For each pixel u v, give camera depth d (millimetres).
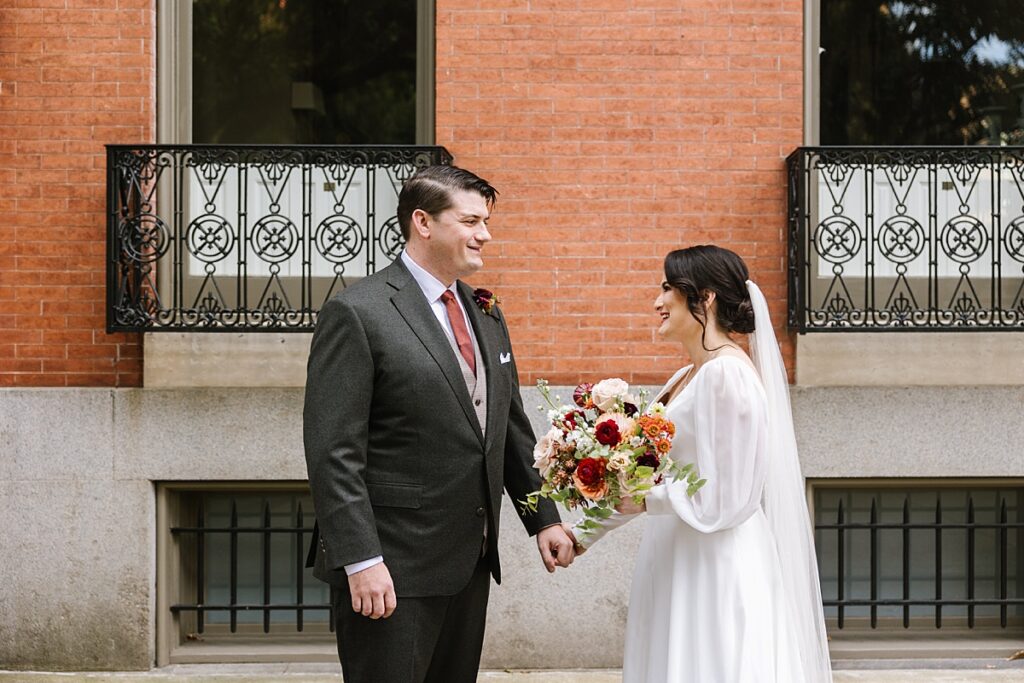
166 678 5594
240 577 6094
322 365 3320
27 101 5801
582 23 5828
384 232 5957
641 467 3176
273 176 6043
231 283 6070
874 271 5695
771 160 5844
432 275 3512
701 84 5832
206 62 6191
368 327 3318
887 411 5742
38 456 5699
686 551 3387
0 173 5793
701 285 3473
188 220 6059
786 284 5824
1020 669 5703
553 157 5828
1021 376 5824
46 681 5539
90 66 5809
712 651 3266
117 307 5605
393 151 5715
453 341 3500
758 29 5848
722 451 3254
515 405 3838
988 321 6055
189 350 5793
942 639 5988
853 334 5832
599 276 5824
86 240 5809
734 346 3469
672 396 3711
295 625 6098
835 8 6277
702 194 5836
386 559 3320
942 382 5832
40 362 5801
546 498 3791
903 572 6020
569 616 5770
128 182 5676
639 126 5828
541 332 5824
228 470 5723
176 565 5926
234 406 5715
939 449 5742
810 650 3492
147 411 5707
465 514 3395
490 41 5824
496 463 3512
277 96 6203
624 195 5828
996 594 6098
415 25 6191
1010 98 6320
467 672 3613
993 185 5691
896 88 6324
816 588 3658
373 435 3357
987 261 6160
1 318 5801
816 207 6035
